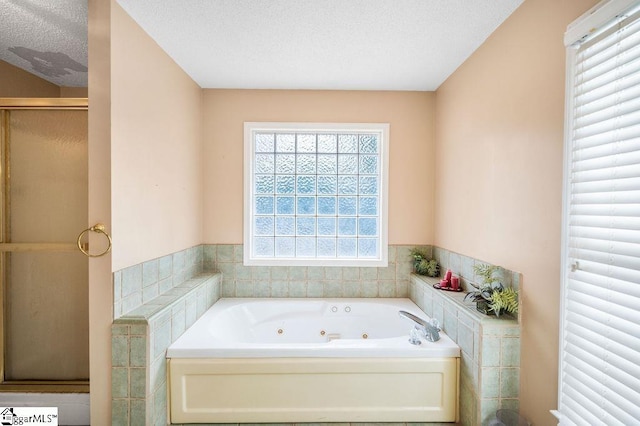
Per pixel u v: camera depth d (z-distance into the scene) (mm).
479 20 1750
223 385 1826
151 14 1697
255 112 2777
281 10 1673
